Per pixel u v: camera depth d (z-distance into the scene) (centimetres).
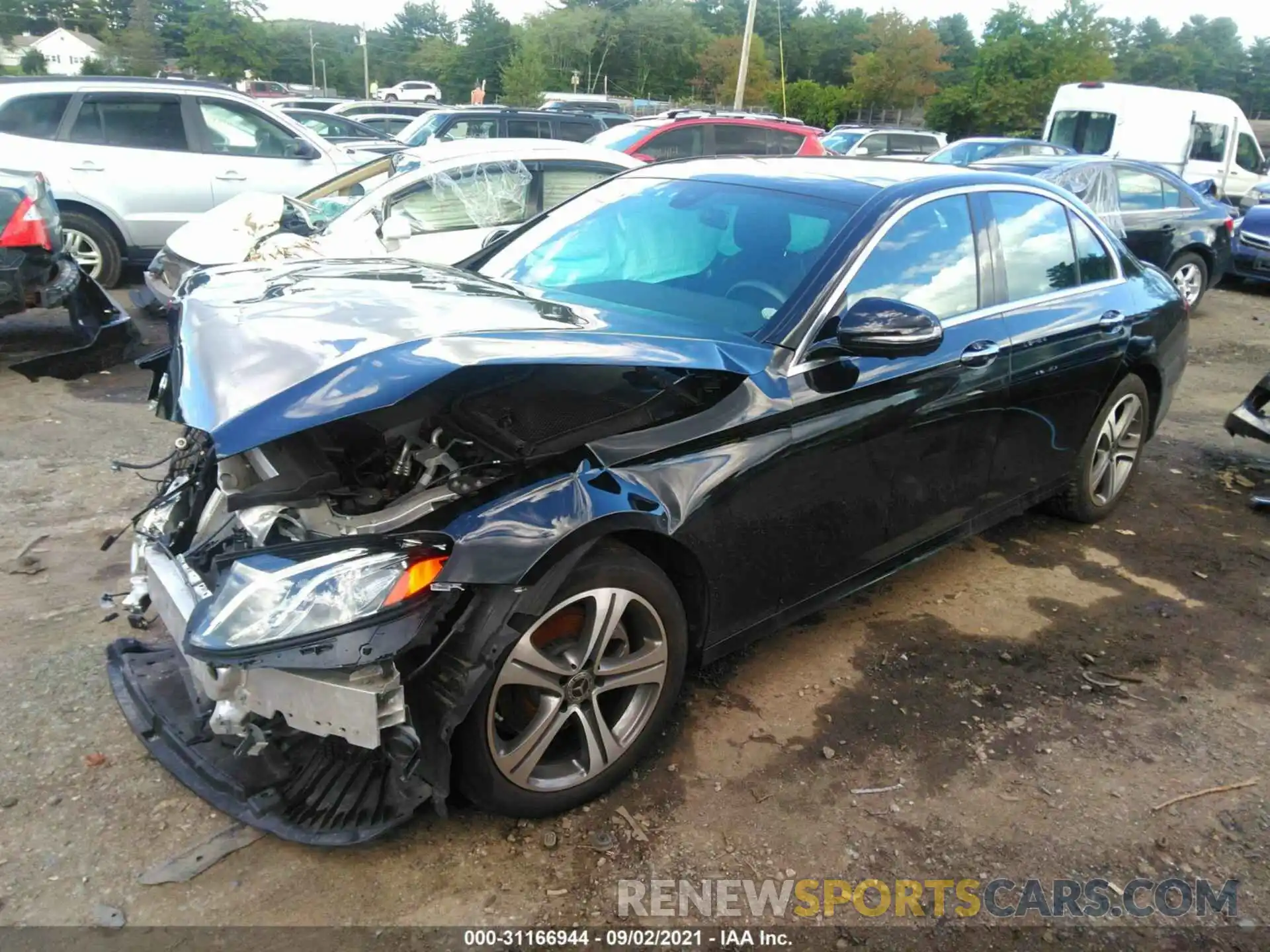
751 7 2961
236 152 923
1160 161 1598
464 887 241
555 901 239
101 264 880
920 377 335
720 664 344
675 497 267
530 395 279
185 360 245
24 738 283
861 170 384
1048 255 418
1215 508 525
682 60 6856
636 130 1297
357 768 251
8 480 466
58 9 8838
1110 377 443
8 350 685
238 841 250
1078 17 4209
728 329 309
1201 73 9331
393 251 658
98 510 440
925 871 256
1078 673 354
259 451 247
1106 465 473
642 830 263
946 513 373
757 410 288
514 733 254
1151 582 432
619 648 268
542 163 732
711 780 284
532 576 234
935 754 302
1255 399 554
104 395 605
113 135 870
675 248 351
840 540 327
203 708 269
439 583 222
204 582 247
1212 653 374
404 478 248
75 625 343
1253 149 1700
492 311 270
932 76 5153
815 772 290
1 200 581
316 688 218
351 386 219
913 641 369
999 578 427
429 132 1341
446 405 262
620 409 280
